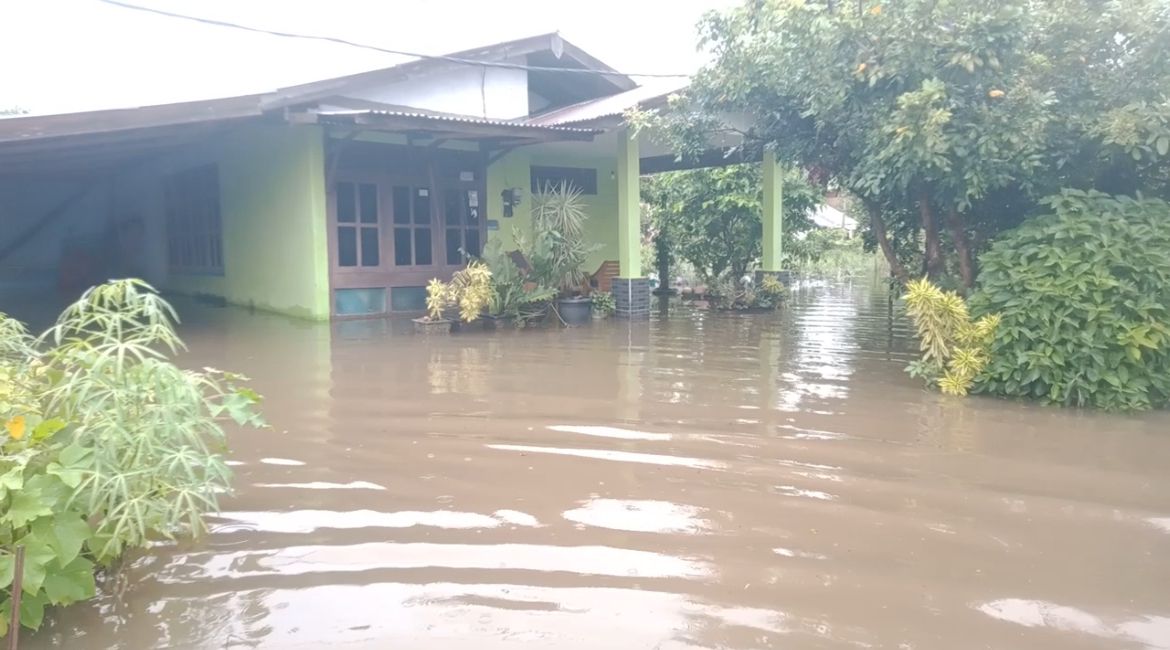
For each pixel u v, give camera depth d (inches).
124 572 112.3
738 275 548.1
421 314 408.5
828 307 475.5
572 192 462.6
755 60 294.0
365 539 124.2
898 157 237.9
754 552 121.0
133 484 108.6
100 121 273.6
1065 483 151.2
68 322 125.4
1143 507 139.0
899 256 356.2
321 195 375.6
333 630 98.3
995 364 218.7
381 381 241.6
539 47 434.0
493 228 448.5
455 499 141.6
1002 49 229.9
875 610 103.9
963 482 151.7
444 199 429.1
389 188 406.6
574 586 109.8
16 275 628.1
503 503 139.9
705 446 174.7
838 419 197.2
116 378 109.7
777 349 307.7
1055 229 217.2
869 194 290.0
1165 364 207.0
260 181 416.2
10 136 259.4
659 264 594.6
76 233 654.5
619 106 406.9
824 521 133.0
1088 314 205.3
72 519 98.3
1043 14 237.0
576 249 403.5
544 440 178.9
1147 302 202.4
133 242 623.2
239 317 398.0
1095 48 236.2
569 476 154.6
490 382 241.0
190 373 128.8
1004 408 208.5
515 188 461.7
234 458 163.8
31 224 635.5
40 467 101.3
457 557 118.3
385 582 110.5
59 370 120.2
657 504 140.0
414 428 188.2
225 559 116.7
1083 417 199.2
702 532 128.3
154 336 116.2
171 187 541.6
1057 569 115.7
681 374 255.0
